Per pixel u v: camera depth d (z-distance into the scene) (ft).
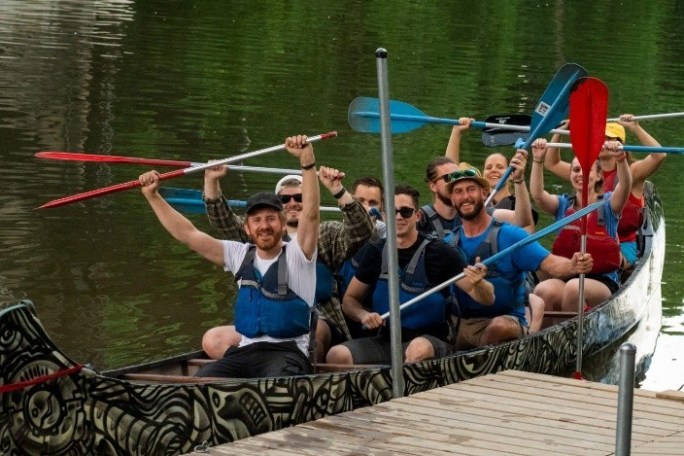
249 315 32.71
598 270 43.70
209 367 32.50
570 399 32.48
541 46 110.22
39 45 92.68
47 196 55.77
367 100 45.27
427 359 34.42
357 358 34.81
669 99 89.97
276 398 31.04
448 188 37.22
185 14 114.32
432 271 35.42
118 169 61.21
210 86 83.25
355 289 35.99
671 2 143.13
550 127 43.70
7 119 69.15
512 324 37.11
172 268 47.78
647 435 29.22
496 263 37.01
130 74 84.79
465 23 121.80
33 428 27.58
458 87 89.61
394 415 30.91
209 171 36.78
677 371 41.86
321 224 36.17
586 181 36.99
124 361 39.29
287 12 120.78
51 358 27.68
